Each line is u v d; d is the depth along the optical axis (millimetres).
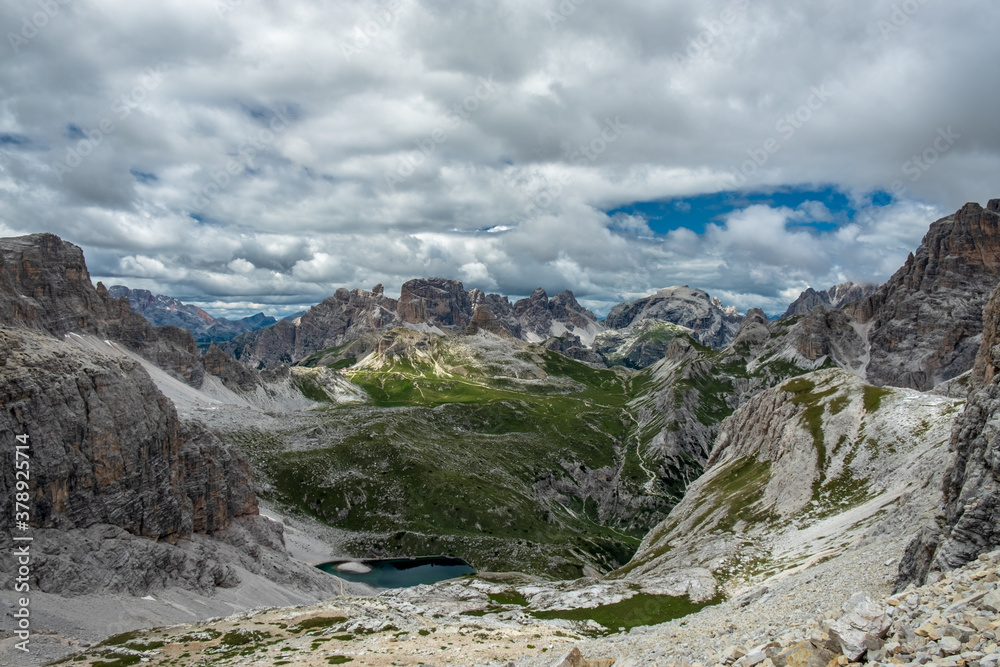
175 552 134375
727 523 154125
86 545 117938
